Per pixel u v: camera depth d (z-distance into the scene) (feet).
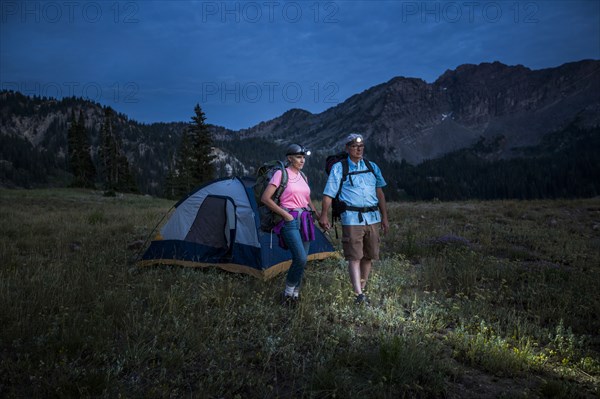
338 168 16.26
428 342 12.59
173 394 9.53
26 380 10.00
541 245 29.07
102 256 23.56
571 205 48.03
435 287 19.29
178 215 23.32
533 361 11.55
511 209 46.21
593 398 9.93
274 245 21.26
